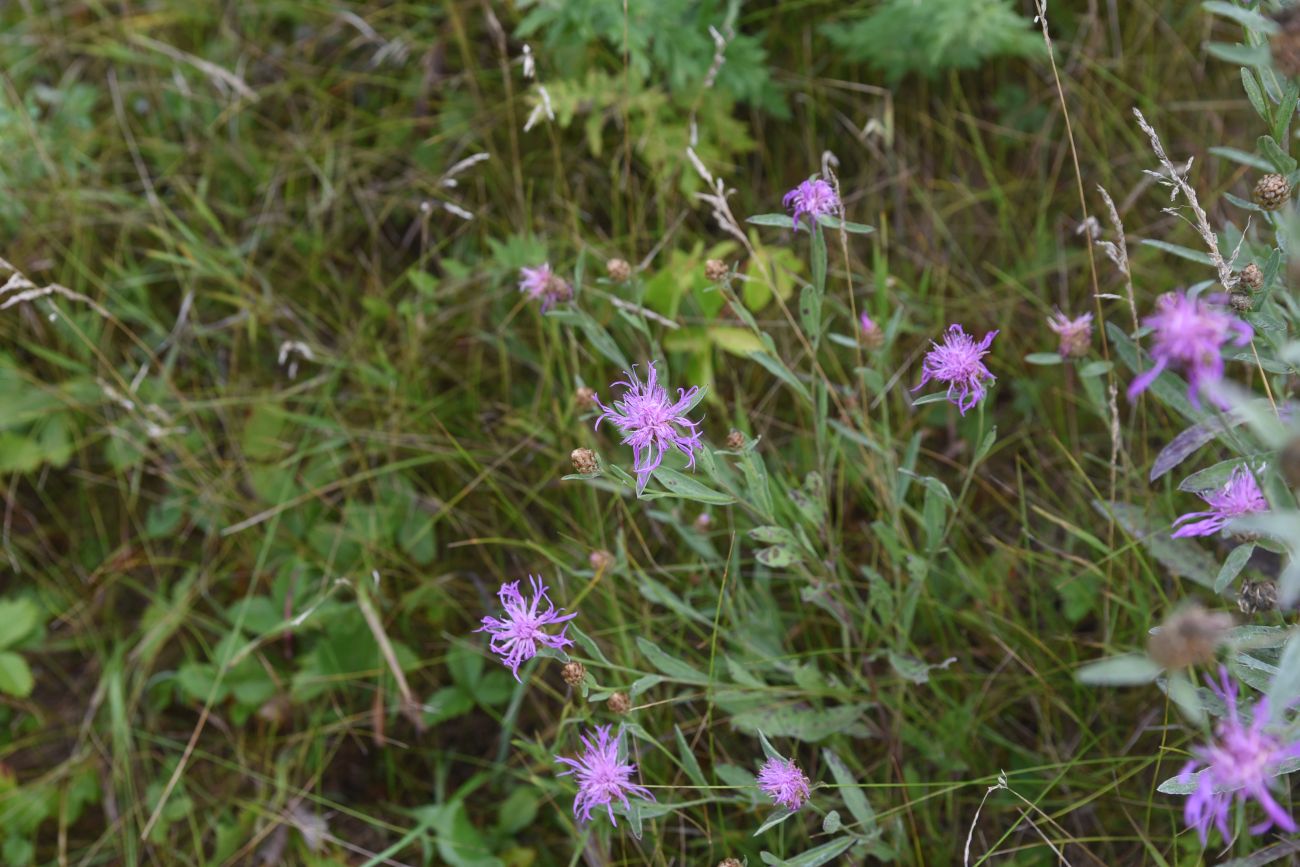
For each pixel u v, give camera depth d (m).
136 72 2.87
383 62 2.82
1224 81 2.52
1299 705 1.35
